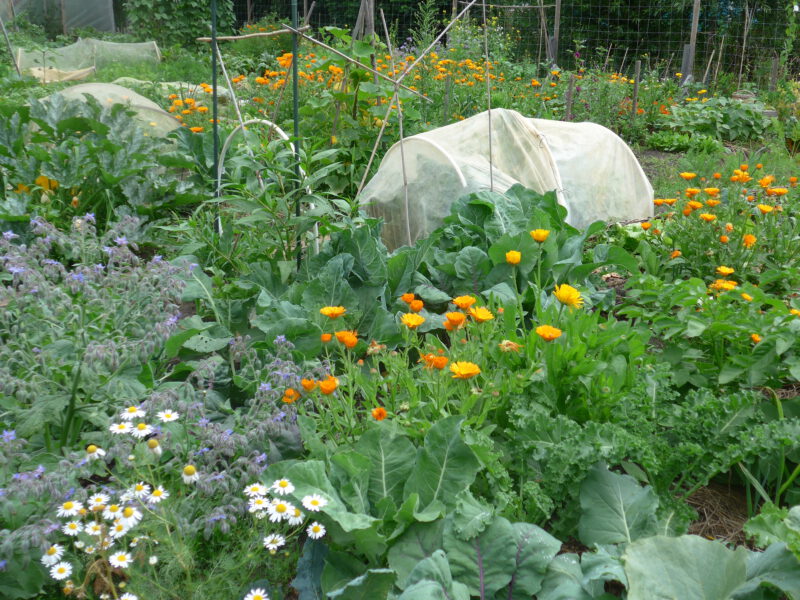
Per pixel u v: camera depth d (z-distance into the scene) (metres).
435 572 2.03
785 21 17.34
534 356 2.96
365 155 7.08
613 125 11.23
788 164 7.70
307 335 3.41
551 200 4.73
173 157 5.68
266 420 2.59
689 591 2.03
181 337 3.10
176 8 20.25
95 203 5.55
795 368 2.88
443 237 4.59
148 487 2.29
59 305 2.78
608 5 19.53
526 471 2.70
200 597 2.20
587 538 2.41
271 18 19.61
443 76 10.07
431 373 2.72
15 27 18.92
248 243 4.31
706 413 2.75
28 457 2.41
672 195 7.32
